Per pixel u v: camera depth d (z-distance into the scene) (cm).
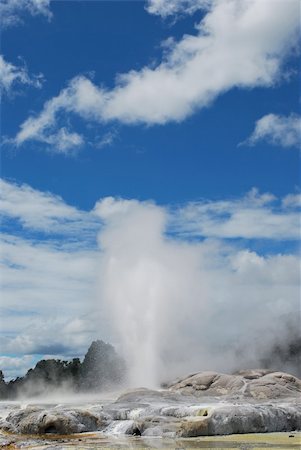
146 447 2795
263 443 2873
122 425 3375
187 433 3156
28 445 2972
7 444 3006
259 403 3841
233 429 3244
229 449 2703
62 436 3288
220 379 4675
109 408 3753
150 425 3306
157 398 4119
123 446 2842
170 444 2888
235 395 4228
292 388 4472
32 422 3447
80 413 3484
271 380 4484
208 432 3195
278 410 3403
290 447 2730
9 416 3650
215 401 3969
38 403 4912
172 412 3503
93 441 3050
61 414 3456
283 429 3356
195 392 4488
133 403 3903
